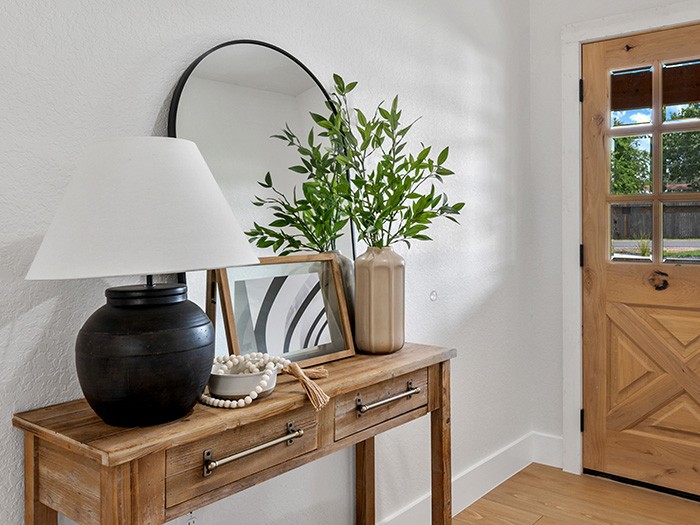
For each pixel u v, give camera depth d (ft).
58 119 4.25
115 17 4.55
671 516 8.16
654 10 8.78
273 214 5.52
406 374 5.35
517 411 9.89
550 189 9.93
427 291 7.88
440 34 8.07
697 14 8.44
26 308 4.11
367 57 6.91
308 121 5.96
